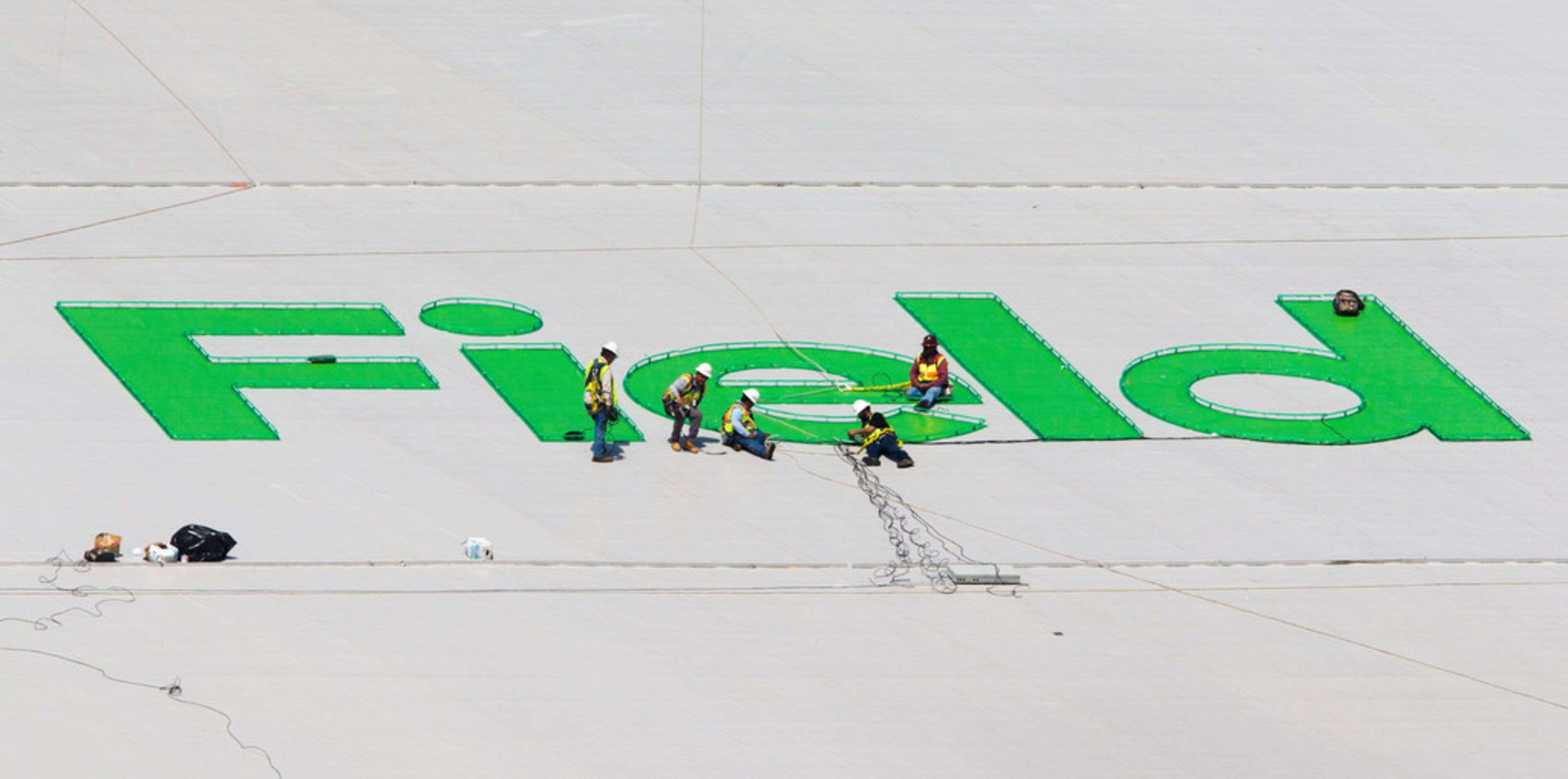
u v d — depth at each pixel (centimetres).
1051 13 12712
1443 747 6994
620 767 6631
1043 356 9419
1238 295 10062
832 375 9175
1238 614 7669
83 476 7975
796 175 10812
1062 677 7231
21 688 6756
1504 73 12394
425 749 6644
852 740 6831
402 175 10525
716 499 8175
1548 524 8362
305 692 6869
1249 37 12612
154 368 8781
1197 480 8538
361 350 9069
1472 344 9744
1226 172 11150
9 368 8669
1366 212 10888
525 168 10669
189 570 7450
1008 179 10944
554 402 8812
